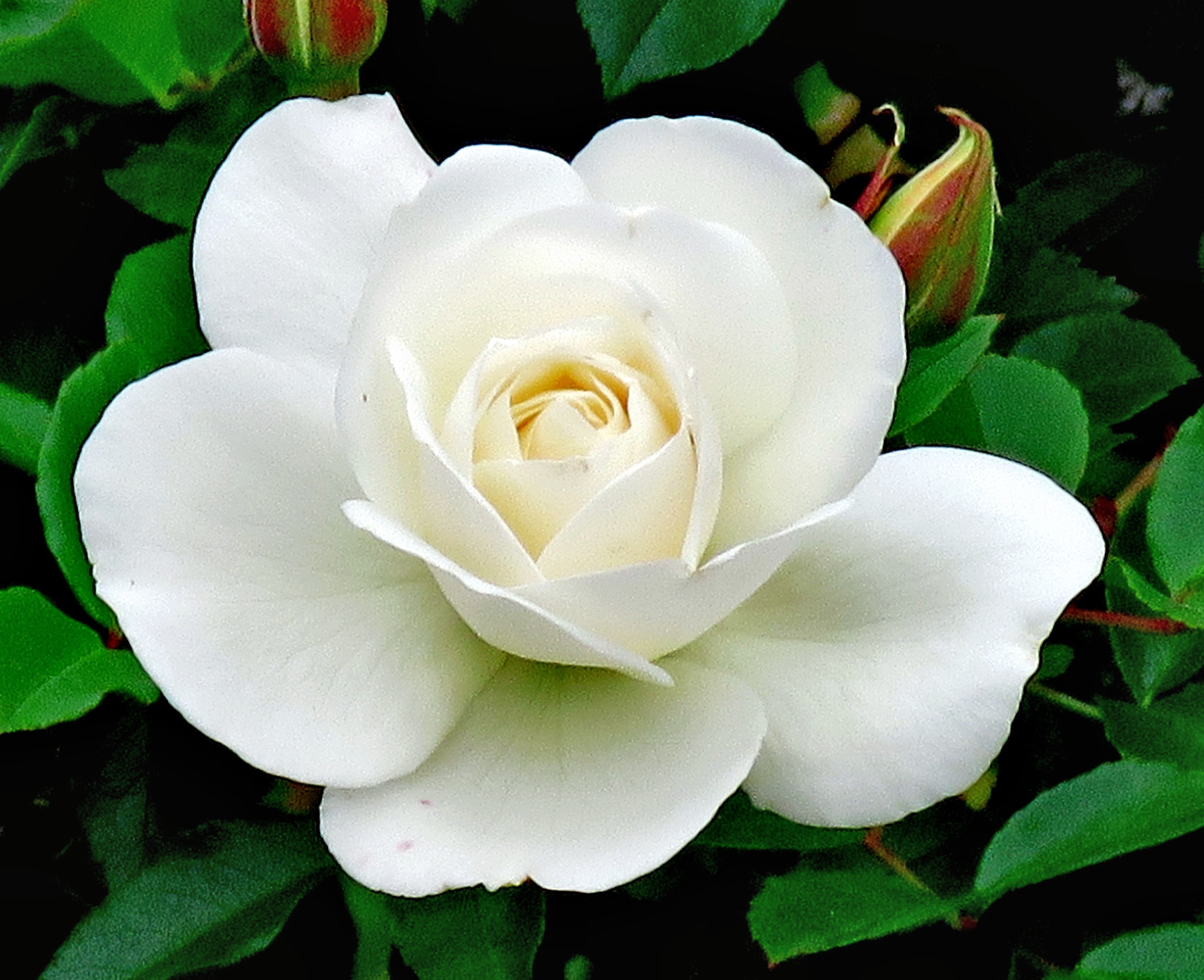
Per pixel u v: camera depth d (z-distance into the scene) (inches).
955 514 12.8
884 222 13.6
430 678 12.6
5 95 14.6
